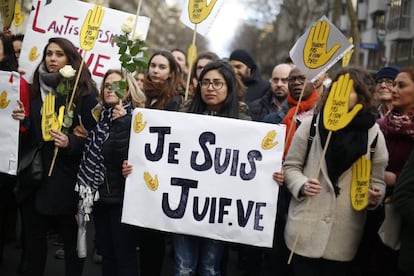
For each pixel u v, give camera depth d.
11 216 6.25
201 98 4.30
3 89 4.53
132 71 4.27
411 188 3.43
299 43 4.22
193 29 4.79
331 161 3.78
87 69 4.66
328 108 3.68
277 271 4.67
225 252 4.59
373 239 4.14
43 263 4.67
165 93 5.42
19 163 4.64
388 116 4.21
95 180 4.27
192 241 4.16
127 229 4.29
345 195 3.79
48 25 5.93
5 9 6.23
